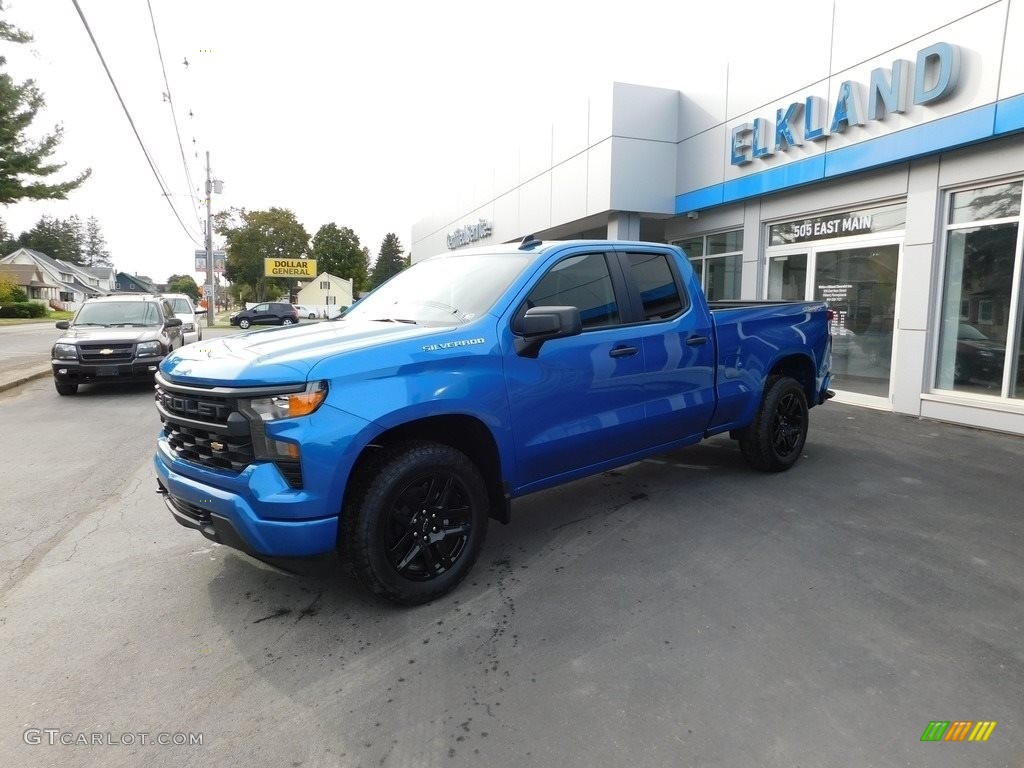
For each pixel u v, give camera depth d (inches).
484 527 141.6
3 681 110.0
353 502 124.6
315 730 97.0
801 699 101.7
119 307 468.4
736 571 146.8
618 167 451.2
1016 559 151.6
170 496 140.3
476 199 740.7
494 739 94.1
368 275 4576.8
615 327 166.4
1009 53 253.9
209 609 134.2
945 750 90.4
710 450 252.2
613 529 172.9
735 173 406.0
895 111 298.2
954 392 307.3
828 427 295.4
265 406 118.1
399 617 129.8
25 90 1006.4
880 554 154.7
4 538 173.9
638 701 102.0
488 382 137.3
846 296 360.2
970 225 292.2
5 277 1957.4
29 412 366.0
